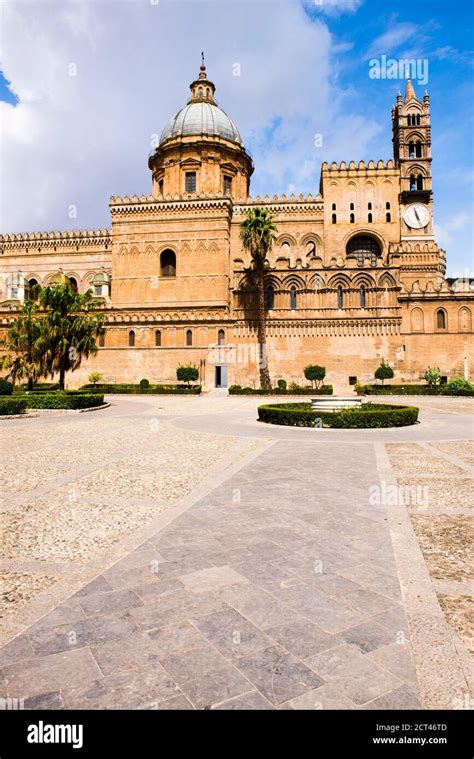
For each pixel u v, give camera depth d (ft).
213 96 238.89
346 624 14.19
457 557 19.38
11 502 28.63
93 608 15.25
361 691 11.30
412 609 15.08
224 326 184.14
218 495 29.30
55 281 130.31
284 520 24.09
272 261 207.51
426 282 203.21
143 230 200.95
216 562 18.84
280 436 58.44
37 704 10.97
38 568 18.58
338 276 182.91
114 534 22.54
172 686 11.50
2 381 119.03
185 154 217.36
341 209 206.39
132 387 176.96
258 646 13.07
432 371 162.61
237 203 211.41
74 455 46.01
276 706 10.81
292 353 180.45
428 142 207.51
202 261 196.44
